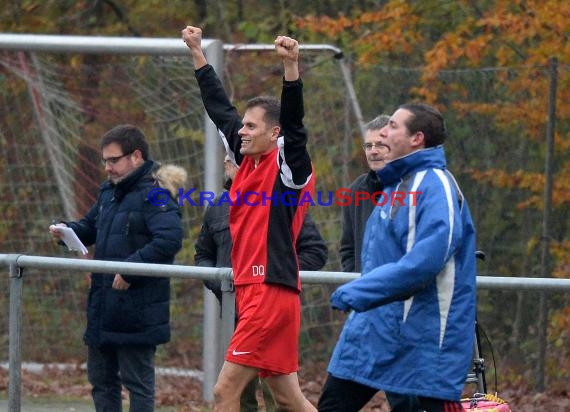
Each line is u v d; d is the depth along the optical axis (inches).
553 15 1368.1
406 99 1310.3
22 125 1301.7
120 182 850.1
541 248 1166.3
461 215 617.0
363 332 626.8
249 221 690.2
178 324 1251.2
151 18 1964.8
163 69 1237.1
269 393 842.8
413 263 585.0
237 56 1435.8
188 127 1234.0
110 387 864.3
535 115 1198.9
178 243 841.5
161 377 1202.6
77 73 1279.5
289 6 1876.2
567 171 1197.7
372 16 1533.0
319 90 1402.6
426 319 607.5
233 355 687.7
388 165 625.0
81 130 1286.9
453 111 1239.5
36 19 1913.1
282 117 661.9
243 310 690.8
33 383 1219.9
